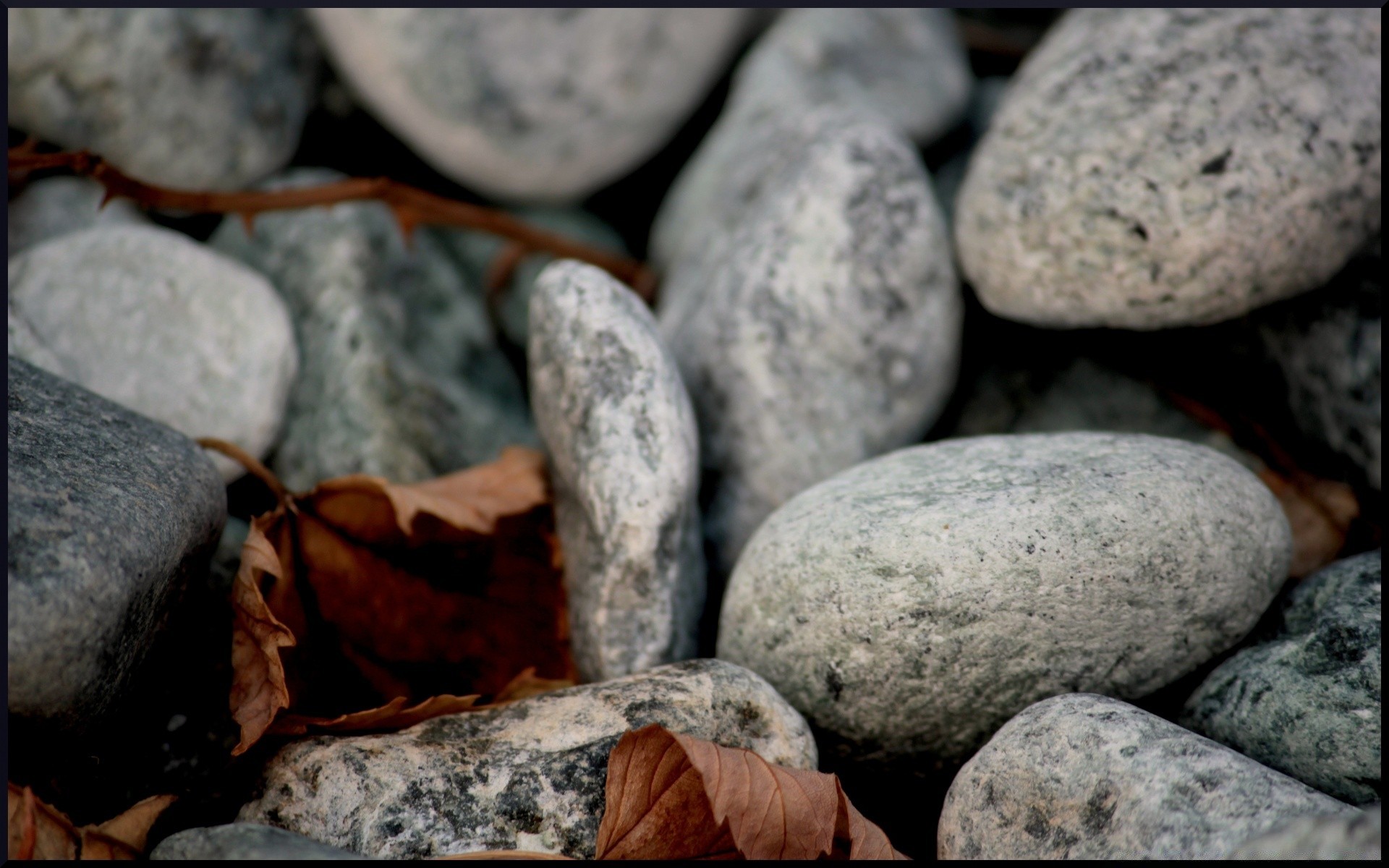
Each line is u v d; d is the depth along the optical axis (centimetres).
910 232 66
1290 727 59
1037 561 59
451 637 63
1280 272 63
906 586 59
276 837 57
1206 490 60
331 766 59
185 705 61
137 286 66
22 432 59
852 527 60
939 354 66
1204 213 62
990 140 66
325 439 66
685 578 63
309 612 62
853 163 66
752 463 65
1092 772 58
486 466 65
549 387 63
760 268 65
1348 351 64
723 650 62
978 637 59
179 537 59
